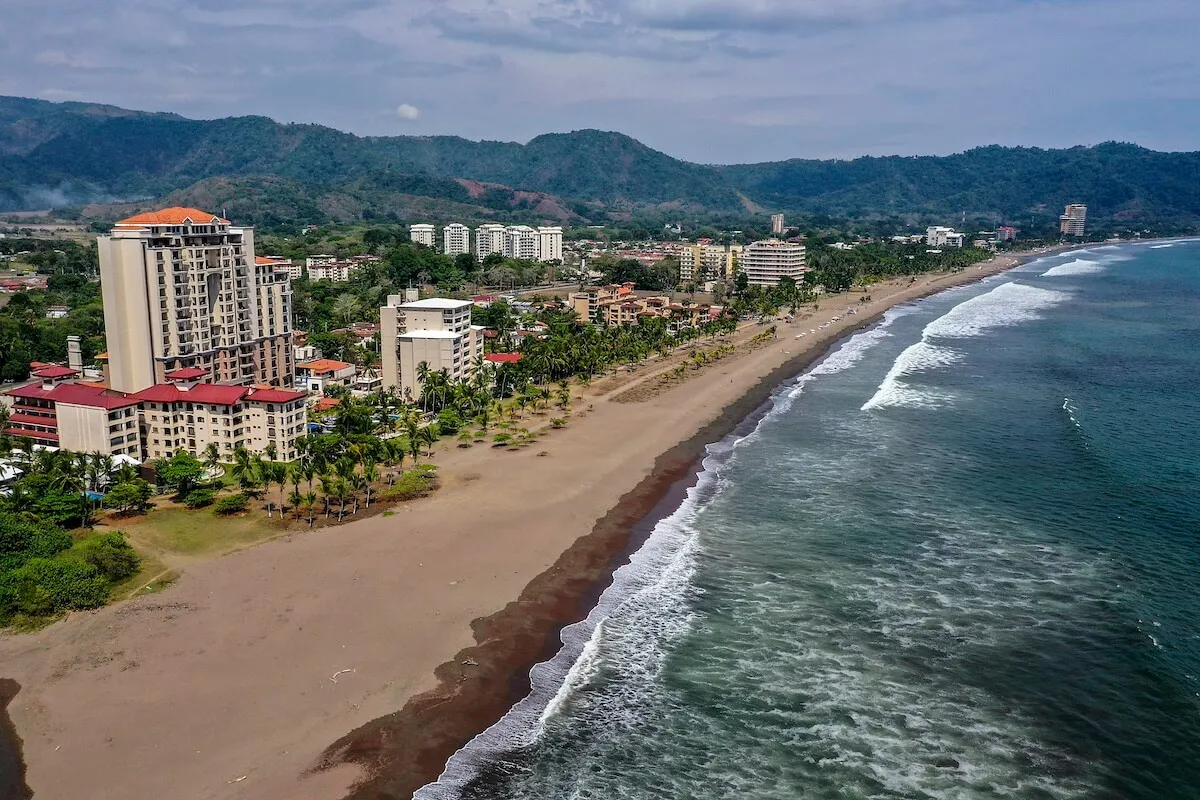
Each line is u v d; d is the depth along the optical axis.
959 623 73.19
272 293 164.62
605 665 67.81
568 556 87.75
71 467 100.38
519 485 109.19
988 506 98.88
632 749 57.97
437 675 65.88
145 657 67.88
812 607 76.62
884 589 79.56
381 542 90.75
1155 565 82.50
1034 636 70.75
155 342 141.62
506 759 56.78
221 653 68.38
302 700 62.41
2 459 112.31
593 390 167.25
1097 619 72.94
